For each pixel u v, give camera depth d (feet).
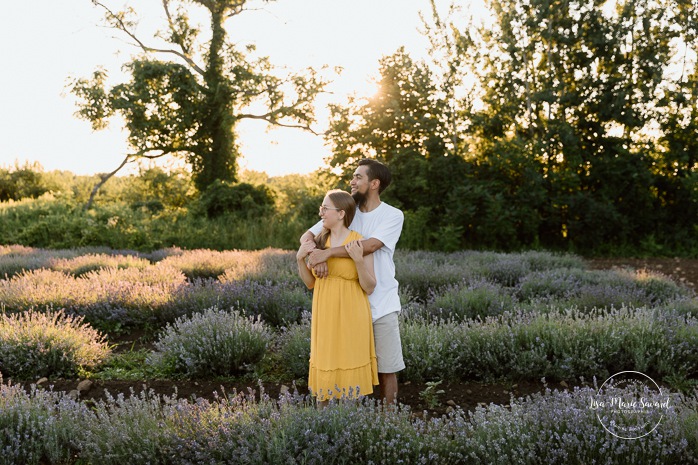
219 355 16.49
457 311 22.00
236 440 10.41
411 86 53.98
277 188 74.64
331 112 54.95
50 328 17.57
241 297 22.86
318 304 12.17
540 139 52.19
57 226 54.70
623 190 51.01
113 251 46.37
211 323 17.74
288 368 16.89
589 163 51.85
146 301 22.53
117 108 65.00
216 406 11.80
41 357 16.58
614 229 50.19
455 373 16.67
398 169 51.34
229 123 71.41
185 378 16.55
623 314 19.19
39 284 24.61
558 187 50.65
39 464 11.28
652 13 51.72
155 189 74.84
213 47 70.90
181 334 17.69
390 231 12.36
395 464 10.18
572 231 50.29
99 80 67.56
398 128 54.44
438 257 38.45
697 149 51.96
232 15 71.26
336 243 12.21
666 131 52.11
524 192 50.44
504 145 51.34
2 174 86.58
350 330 11.90
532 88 53.06
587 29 51.26
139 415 11.31
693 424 10.55
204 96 70.28
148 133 68.39
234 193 64.49
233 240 55.67
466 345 16.83
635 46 52.31
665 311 20.38
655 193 52.29
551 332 17.24
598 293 23.82
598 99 50.88
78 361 16.98
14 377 16.33
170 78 67.67
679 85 51.21
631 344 16.96
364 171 12.71
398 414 11.60
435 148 53.42
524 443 10.33
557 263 36.42
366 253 12.03
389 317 12.46
